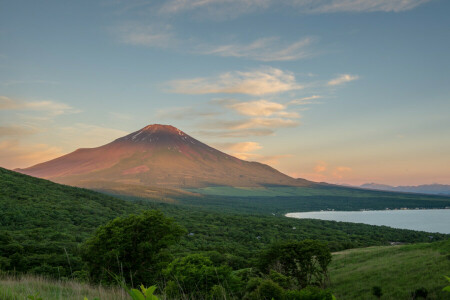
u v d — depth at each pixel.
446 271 34.53
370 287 35.22
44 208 144.50
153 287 2.25
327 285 39.34
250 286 21.03
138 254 29.84
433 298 27.44
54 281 14.79
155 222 32.53
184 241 112.19
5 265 40.84
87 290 9.93
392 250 56.41
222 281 20.77
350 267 49.12
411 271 37.44
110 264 28.44
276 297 19.06
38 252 59.84
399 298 29.53
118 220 32.16
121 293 7.51
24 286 9.62
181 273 22.14
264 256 40.59
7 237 64.69
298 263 39.91
